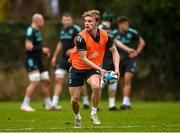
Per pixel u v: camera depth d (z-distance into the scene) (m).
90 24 23.50
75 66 23.84
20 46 51.28
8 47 51.06
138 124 26.39
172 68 53.00
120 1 52.94
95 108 24.02
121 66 36.78
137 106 41.34
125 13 52.94
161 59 52.88
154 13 52.94
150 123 26.98
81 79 23.89
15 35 51.44
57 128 24.16
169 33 53.47
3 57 50.78
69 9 57.16
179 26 53.31
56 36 51.88
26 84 50.47
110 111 34.50
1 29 51.28
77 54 23.88
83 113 32.56
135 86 51.91
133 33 37.34
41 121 27.77
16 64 50.88
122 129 23.62
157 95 52.25
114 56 24.44
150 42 52.84
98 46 23.86
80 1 56.41
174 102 49.38
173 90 52.75
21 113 32.47
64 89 50.22
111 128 23.97
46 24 52.19
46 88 35.97
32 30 34.78
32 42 34.78
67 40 36.78
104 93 50.59
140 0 52.88
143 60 52.47
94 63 23.92
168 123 27.03
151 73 52.34
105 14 35.31
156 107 39.84
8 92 50.00
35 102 47.56
